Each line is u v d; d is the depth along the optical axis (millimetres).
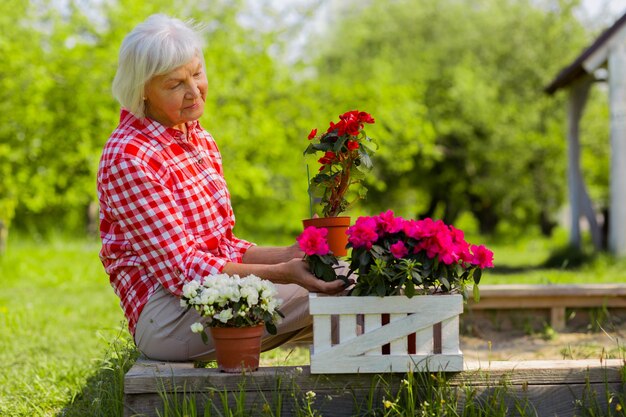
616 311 4863
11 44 9719
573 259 9656
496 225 22188
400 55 20125
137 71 2518
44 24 10930
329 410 2443
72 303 6461
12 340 4777
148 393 2398
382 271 2332
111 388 2818
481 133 19094
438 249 2344
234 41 11164
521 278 7051
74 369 3898
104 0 10570
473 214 22109
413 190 21859
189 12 11148
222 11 11523
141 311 2637
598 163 18625
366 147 2729
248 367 2436
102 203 2646
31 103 9977
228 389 2406
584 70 9484
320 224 2738
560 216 23406
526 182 18703
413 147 12508
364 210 20641
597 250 10188
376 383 2426
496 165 18891
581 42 18406
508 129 18047
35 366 4008
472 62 19000
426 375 2408
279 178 14625
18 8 10250
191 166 2682
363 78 19438
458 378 2455
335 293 2488
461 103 18641
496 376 2469
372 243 2434
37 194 10805
